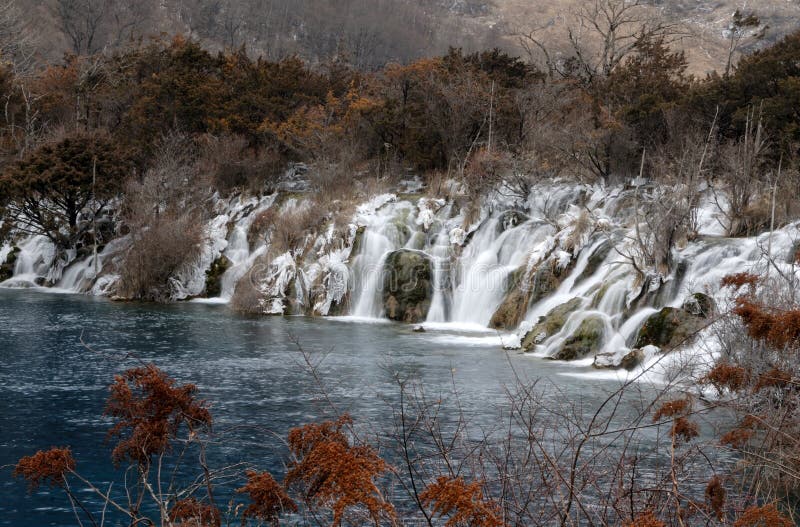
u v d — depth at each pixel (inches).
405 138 2055.9
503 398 705.6
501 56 2486.5
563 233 1310.3
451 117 1982.0
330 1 6274.6
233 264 1727.4
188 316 1373.0
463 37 6983.3
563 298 1185.4
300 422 629.3
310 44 6082.7
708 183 1408.7
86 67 2856.8
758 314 320.8
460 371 869.2
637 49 2630.4
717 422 526.9
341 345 1071.6
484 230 1531.7
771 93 1614.2
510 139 1993.1
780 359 493.7
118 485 486.0
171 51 2817.4
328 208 1679.4
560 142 1748.3
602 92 2133.4
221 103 2276.1
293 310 1477.6
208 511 285.6
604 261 1206.3
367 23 6171.3
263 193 2026.3
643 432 535.8
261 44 5999.0
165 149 2022.6
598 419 577.6
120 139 2310.5
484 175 1636.3
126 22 5108.3
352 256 1540.4
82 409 678.5
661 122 1718.8
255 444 564.1
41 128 2420.0
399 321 1419.8
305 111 2255.2
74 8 4746.6
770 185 1294.3
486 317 1368.1
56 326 1191.6
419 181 1999.3
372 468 231.8
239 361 920.9
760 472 380.2
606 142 1705.2
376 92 2342.5
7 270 1941.4
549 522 308.8
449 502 220.2
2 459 536.7
